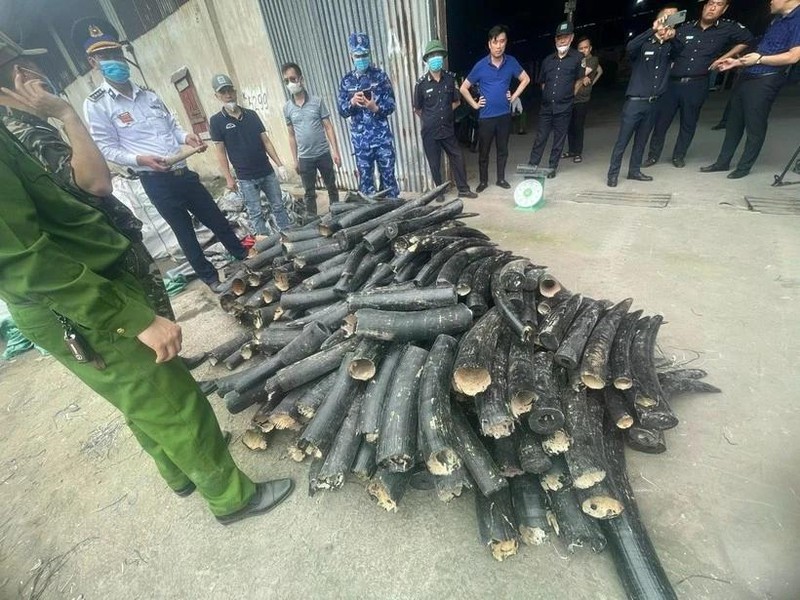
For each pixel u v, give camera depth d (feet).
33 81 4.12
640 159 15.33
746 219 11.51
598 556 4.73
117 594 5.17
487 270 7.31
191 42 22.45
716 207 12.49
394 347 6.09
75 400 8.84
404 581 4.78
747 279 9.11
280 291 9.70
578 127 18.49
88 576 5.44
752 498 5.08
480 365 4.92
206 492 5.16
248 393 7.06
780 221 11.14
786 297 8.39
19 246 3.03
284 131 22.03
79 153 4.75
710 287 9.04
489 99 15.17
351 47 13.20
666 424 5.27
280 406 6.34
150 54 25.59
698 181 14.62
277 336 8.13
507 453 5.04
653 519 5.01
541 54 53.26
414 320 5.83
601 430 5.41
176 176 10.69
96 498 6.52
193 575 5.22
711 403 6.41
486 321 5.98
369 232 8.94
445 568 4.83
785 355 7.07
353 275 8.28
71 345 3.57
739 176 14.23
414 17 14.62
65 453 7.51
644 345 6.29
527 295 6.66
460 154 15.81
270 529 5.60
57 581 5.45
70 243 3.81
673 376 6.49
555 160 17.43
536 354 5.89
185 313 11.83
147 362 4.04
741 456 5.58
